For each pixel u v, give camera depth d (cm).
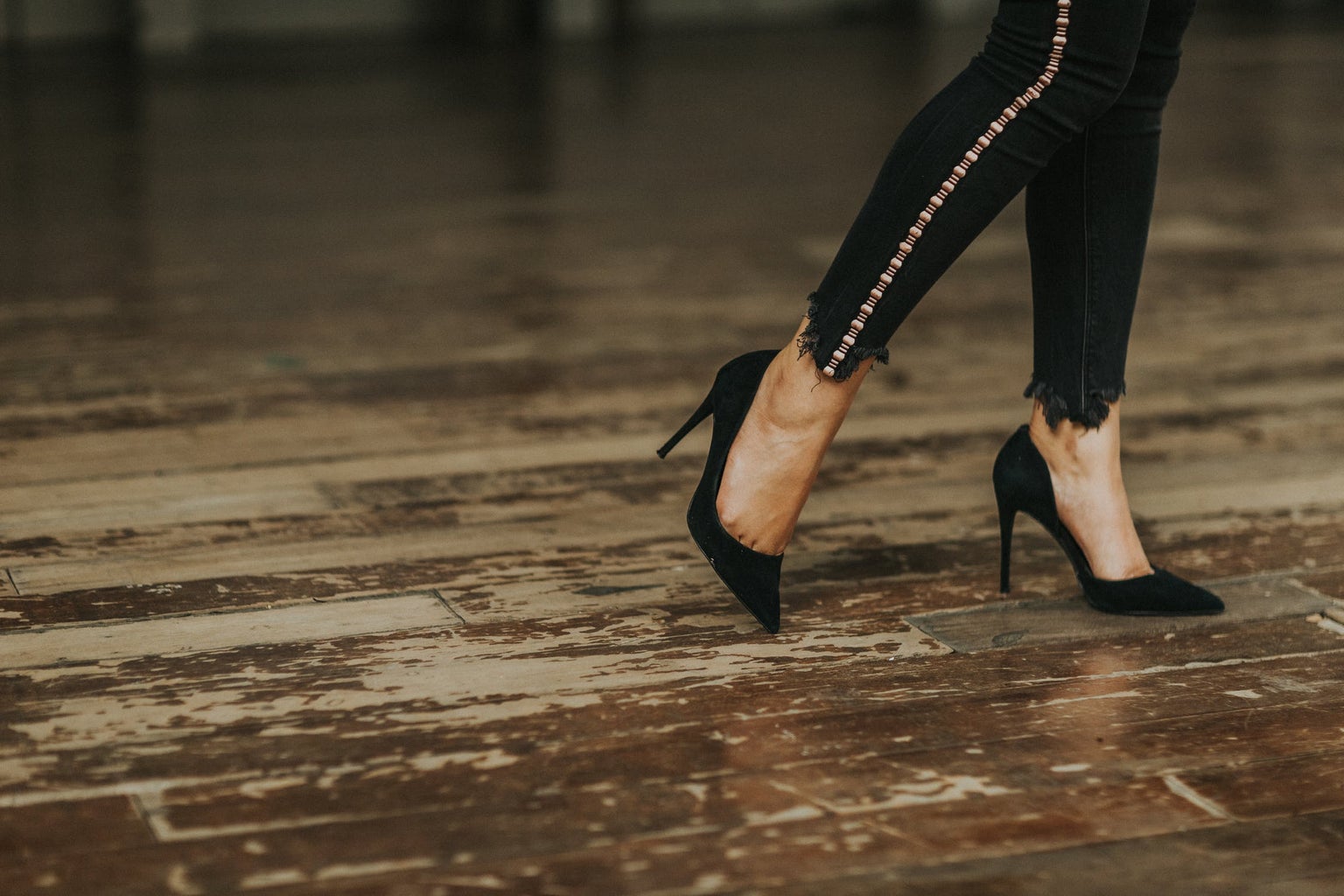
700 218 364
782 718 124
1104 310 143
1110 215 142
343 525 170
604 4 839
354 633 140
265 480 185
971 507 178
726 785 113
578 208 375
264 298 283
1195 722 124
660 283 300
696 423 144
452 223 356
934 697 129
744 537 138
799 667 134
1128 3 123
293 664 133
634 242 338
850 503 179
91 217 357
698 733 121
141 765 115
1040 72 125
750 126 505
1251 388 229
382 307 278
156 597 148
